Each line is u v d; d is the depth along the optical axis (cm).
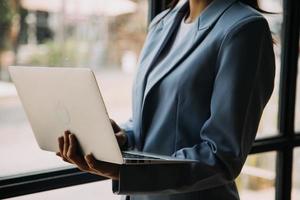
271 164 237
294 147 241
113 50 180
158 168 96
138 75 120
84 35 174
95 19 176
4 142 158
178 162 96
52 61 167
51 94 95
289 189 243
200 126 106
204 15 111
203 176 98
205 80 105
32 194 156
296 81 237
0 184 149
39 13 163
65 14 169
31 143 161
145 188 96
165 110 110
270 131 235
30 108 104
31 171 158
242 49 100
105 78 178
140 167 95
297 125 246
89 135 91
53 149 105
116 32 181
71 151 95
